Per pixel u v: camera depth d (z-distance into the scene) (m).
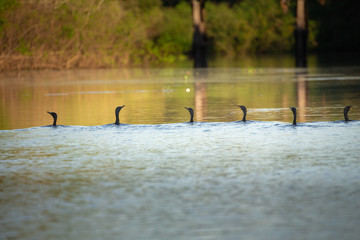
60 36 186.38
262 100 78.94
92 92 97.69
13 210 29.06
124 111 69.25
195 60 182.00
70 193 31.95
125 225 26.64
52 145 46.16
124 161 39.72
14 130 54.31
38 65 179.62
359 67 166.25
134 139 48.34
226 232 25.56
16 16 173.38
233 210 28.44
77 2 190.12
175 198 30.59
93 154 42.31
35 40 179.25
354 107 68.31
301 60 172.38
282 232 25.48
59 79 134.25
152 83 117.69
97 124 58.41
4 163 39.78
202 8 186.50
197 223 26.72
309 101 76.19
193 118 61.12
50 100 84.31
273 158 39.78
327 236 24.97
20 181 34.78
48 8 181.88
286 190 31.72
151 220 27.25
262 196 30.69
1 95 93.31
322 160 38.91
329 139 46.53
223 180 34.06
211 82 117.44
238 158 40.00
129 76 143.62
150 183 33.75
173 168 37.31
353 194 30.73
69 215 28.16
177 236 25.22
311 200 29.83
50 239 25.16
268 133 50.16
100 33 196.88
